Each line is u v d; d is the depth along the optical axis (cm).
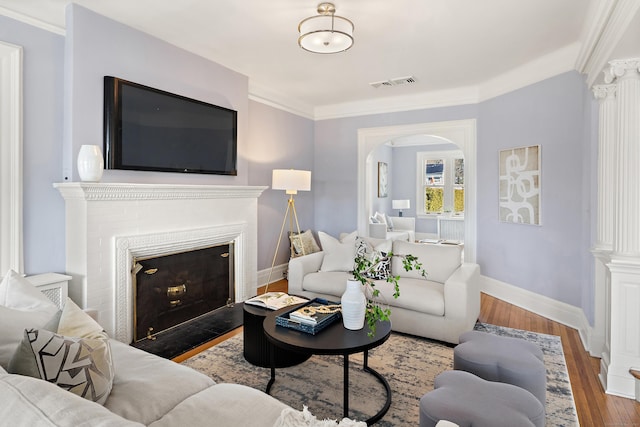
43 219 280
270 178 522
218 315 383
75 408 81
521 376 193
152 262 328
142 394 148
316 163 617
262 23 312
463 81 471
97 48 292
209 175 390
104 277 288
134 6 283
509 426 143
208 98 387
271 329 230
